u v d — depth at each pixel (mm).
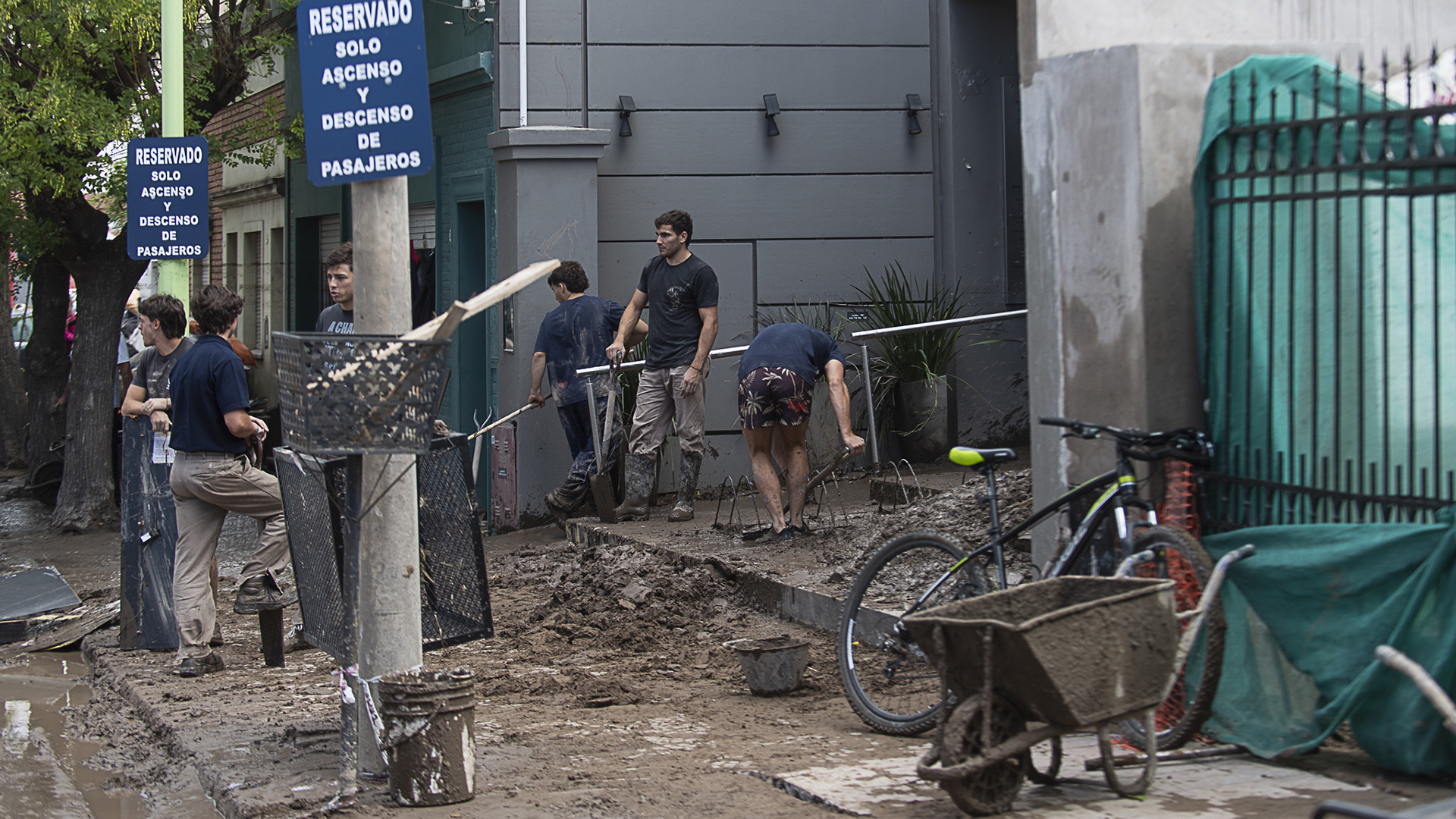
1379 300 4520
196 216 8648
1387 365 4453
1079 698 3805
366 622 4645
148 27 12273
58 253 13602
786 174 11664
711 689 6195
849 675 5348
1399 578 4160
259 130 14891
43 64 12617
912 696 5148
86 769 5684
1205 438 4945
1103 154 5242
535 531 11062
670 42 11430
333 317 7953
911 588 5277
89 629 8625
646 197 11469
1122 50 5156
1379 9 5543
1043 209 5562
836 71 11695
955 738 3844
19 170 12008
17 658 8328
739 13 11523
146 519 7926
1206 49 5176
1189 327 5164
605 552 8906
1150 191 5105
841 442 11023
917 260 11883
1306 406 4699
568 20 11234
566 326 10508
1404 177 4445
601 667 6738
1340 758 4406
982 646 3816
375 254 4613
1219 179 4973
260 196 19953
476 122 12484
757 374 8328
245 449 7039
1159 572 4512
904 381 11133
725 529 9180
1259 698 4516
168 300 7766
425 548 5277
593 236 11039
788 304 11688
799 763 4730
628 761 4891
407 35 4465
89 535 13055
